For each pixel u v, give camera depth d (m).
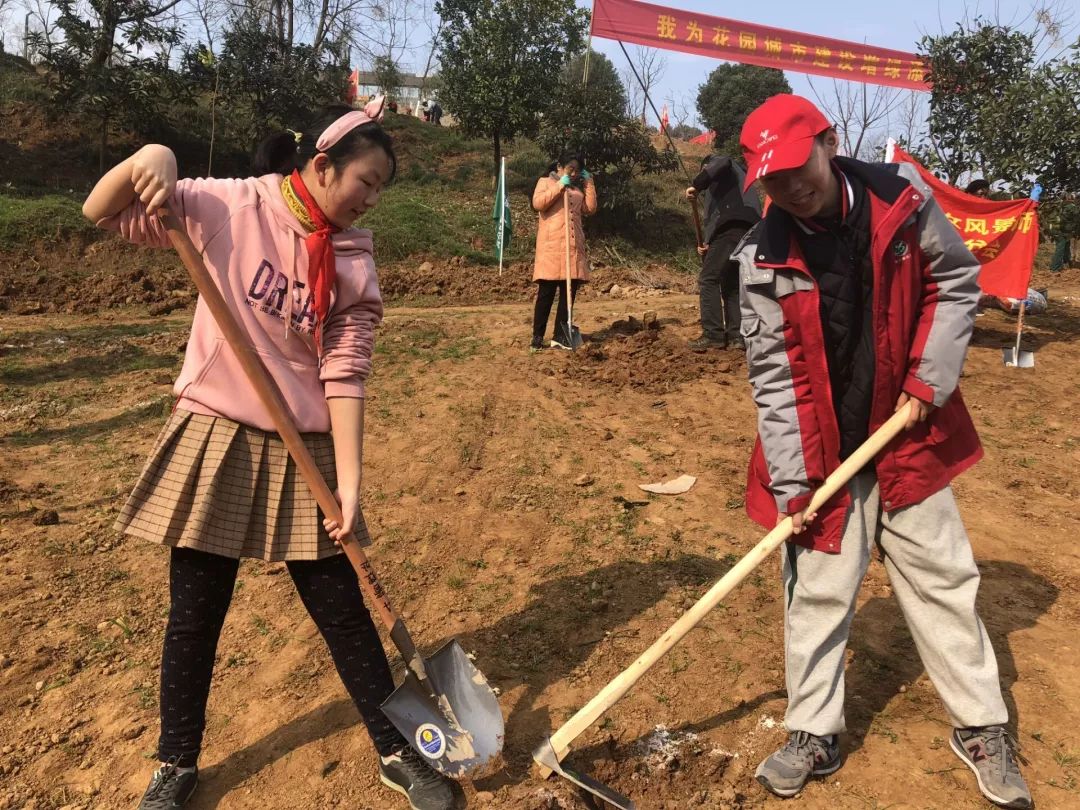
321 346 2.29
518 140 22.53
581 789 2.52
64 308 10.72
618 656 3.12
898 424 2.31
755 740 2.73
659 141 33.75
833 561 2.44
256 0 20.22
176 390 2.29
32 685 2.96
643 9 9.02
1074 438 5.53
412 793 2.41
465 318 9.41
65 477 4.69
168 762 2.39
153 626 3.31
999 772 2.44
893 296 2.27
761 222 2.39
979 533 4.13
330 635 2.40
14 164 16.12
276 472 2.28
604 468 4.92
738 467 4.93
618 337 8.08
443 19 19.61
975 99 10.04
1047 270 17.08
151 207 2.05
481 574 3.74
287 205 2.24
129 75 16.31
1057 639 3.24
